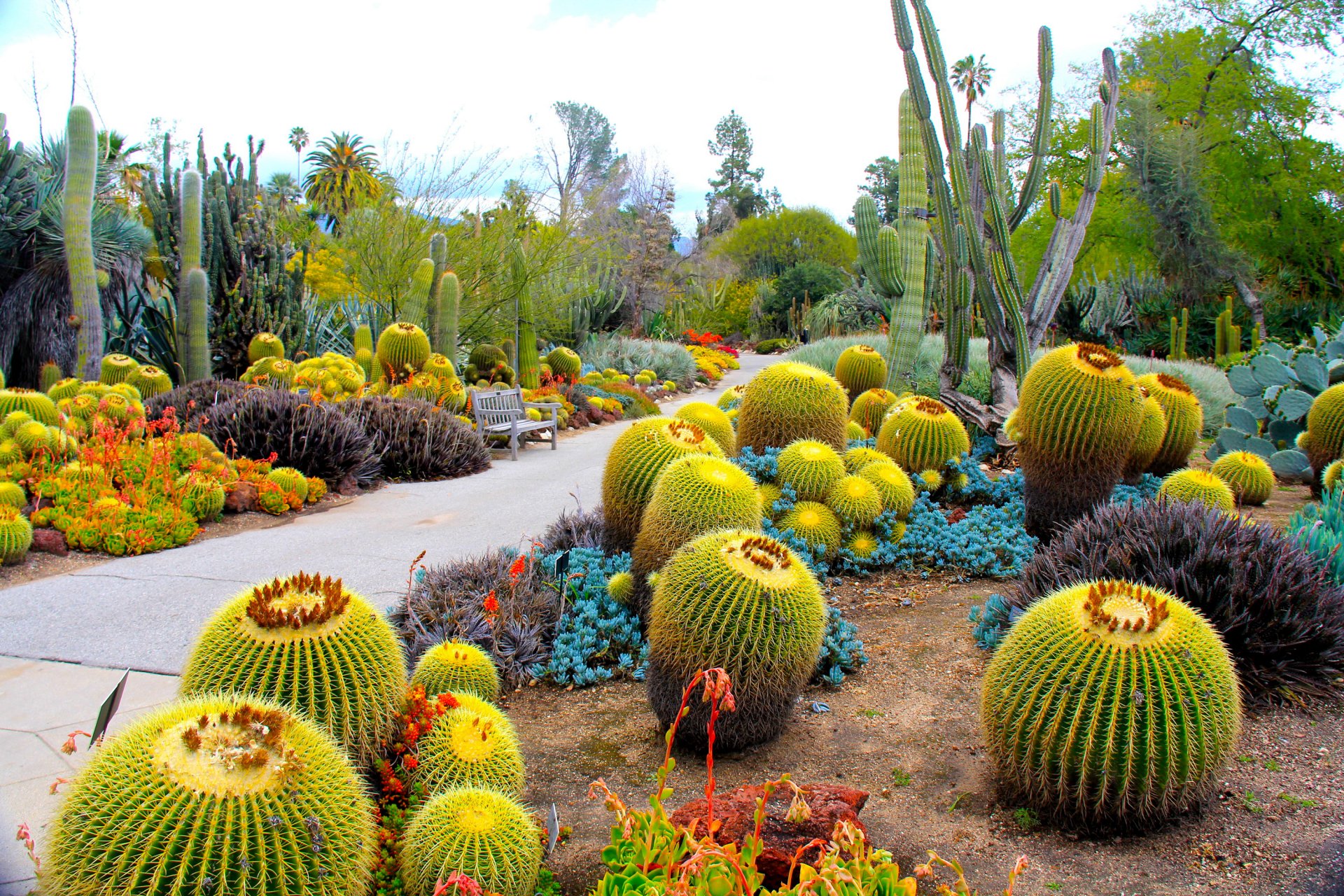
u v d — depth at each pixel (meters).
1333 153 27.77
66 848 2.01
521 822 2.69
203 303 13.00
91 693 4.14
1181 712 2.94
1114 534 4.83
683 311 37.62
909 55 9.83
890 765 3.66
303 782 2.11
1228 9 29.27
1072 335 24.06
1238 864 2.88
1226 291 25.61
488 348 15.62
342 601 2.87
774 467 6.34
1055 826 3.17
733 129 75.88
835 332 31.14
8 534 6.01
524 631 4.75
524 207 17.19
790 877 2.22
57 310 13.77
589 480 9.70
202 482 7.47
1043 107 10.29
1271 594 4.13
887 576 6.08
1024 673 3.19
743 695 3.61
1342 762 3.48
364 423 9.69
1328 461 8.27
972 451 9.57
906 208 11.73
